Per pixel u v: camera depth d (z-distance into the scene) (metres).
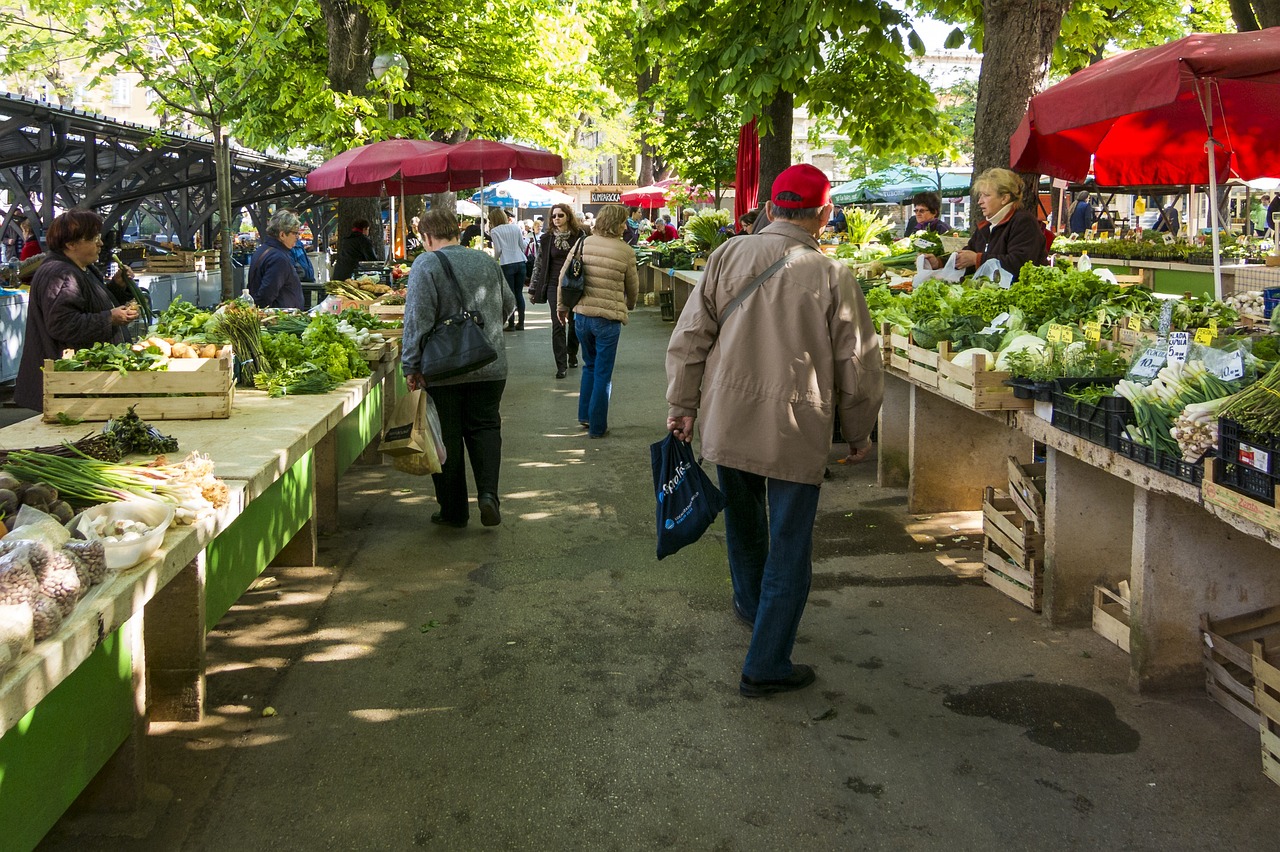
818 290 3.53
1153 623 3.65
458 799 3.09
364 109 14.54
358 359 5.87
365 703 3.71
